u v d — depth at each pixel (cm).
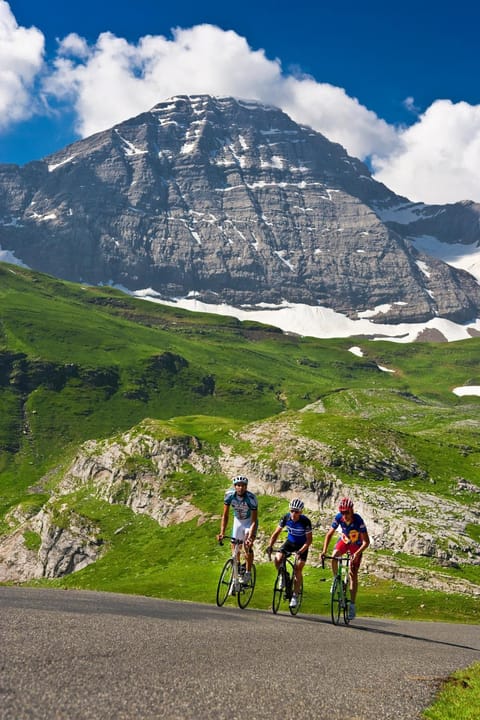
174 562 9694
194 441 12925
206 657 1175
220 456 12531
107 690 841
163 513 11494
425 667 1466
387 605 6781
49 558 11769
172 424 14450
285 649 1434
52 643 1115
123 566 10056
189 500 11444
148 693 855
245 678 1034
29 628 1260
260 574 7688
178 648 1235
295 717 845
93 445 14625
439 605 6844
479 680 1312
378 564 8119
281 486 10831
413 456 11475
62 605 1956
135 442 13488
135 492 12369
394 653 1681
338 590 2394
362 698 1016
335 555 2411
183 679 962
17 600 2011
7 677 834
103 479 13512
